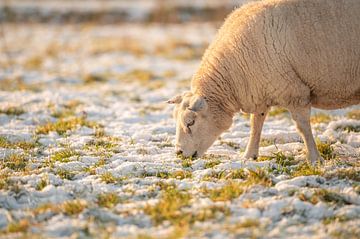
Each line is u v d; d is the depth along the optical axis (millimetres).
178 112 21625
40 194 18641
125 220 16375
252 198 17797
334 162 21219
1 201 18000
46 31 79750
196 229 15438
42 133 28422
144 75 47250
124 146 25500
